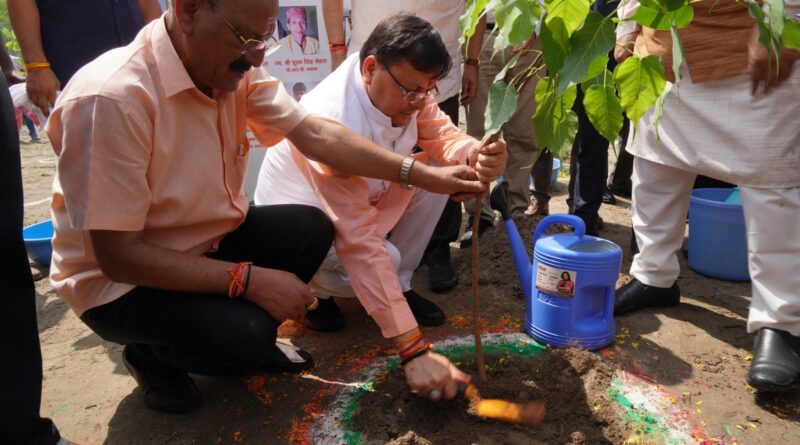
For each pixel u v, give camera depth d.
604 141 3.21
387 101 2.06
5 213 1.31
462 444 1.78
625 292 2.60
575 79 1.27
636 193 2.54
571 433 1.83
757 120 2.02
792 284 2.00
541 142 1.52
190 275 1.65
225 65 1.48
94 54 2.89
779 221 2.00
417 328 1.87
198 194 1.69
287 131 1.92
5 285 1.35
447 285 2.85
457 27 3.11
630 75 1.41
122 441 1.86
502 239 3.18
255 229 2.04
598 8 3.20
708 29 2.06
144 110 1.50
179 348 1.75
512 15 1.22
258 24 1.40
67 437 1.89
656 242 2.51
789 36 1.39
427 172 1.92
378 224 2.28
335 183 2.03
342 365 2.24
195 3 1.38
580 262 2.16
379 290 1.89
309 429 1.88
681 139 2.25
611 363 2.21
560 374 2.10
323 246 2.06
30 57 2.74
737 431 1.85
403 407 1.94
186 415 1.98
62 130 1.46
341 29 3.13
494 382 2.04
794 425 1.88
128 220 1.50
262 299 1.75
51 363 2.36
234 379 2.16
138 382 2.02
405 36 1.91
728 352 2.29
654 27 1.36
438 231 2.88
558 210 4.23
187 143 1.63
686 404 1.98
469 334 2.45
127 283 1.61
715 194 3.24
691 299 2.75
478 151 1.85
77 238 1.65
